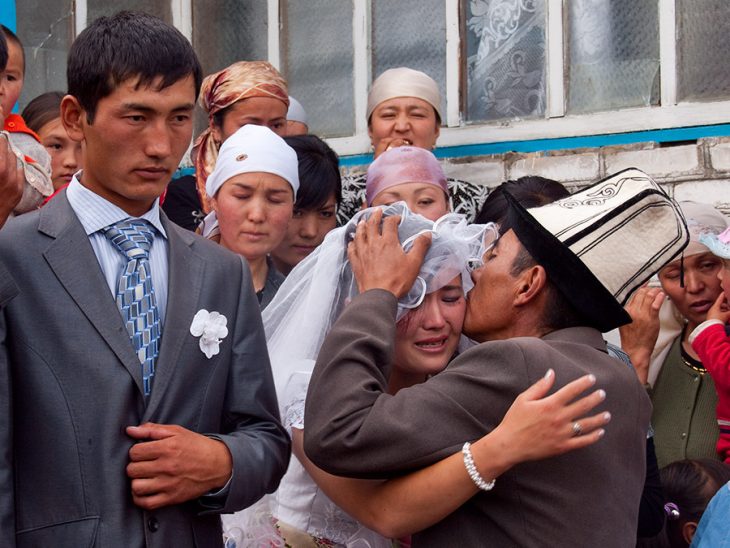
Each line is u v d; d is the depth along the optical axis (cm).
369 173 380
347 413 221
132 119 226
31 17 538
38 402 215
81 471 215
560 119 468
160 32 229
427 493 218
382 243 254
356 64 506
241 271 247
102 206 232
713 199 442
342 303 276
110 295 224
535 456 211
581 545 220
